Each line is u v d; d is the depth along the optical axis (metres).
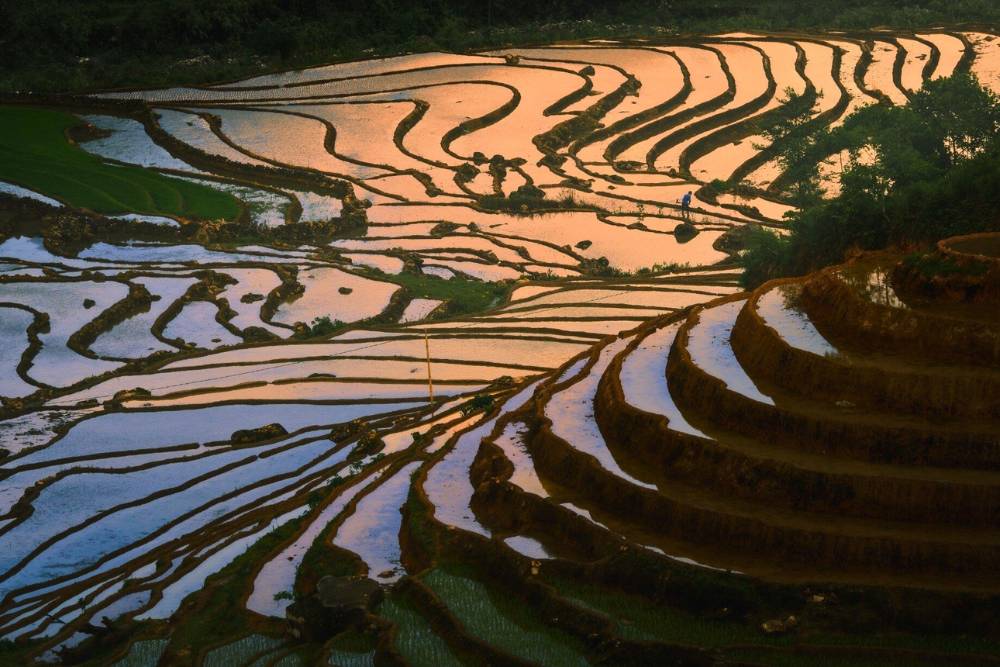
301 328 74.19
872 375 34.66
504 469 38.25
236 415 58.84
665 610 30.73
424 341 67.38
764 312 40.44
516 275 84.75
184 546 45.38
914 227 51.62
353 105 122.31
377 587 34.56
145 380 65.62
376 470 45.97
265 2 147.12
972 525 30.95
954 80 67.81
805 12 146.62
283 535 42.38
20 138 117.62
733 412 35.69
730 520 31.97
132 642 36.84
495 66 130.25
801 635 28.81
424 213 98.44
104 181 106.88
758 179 101.38
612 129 113.12
